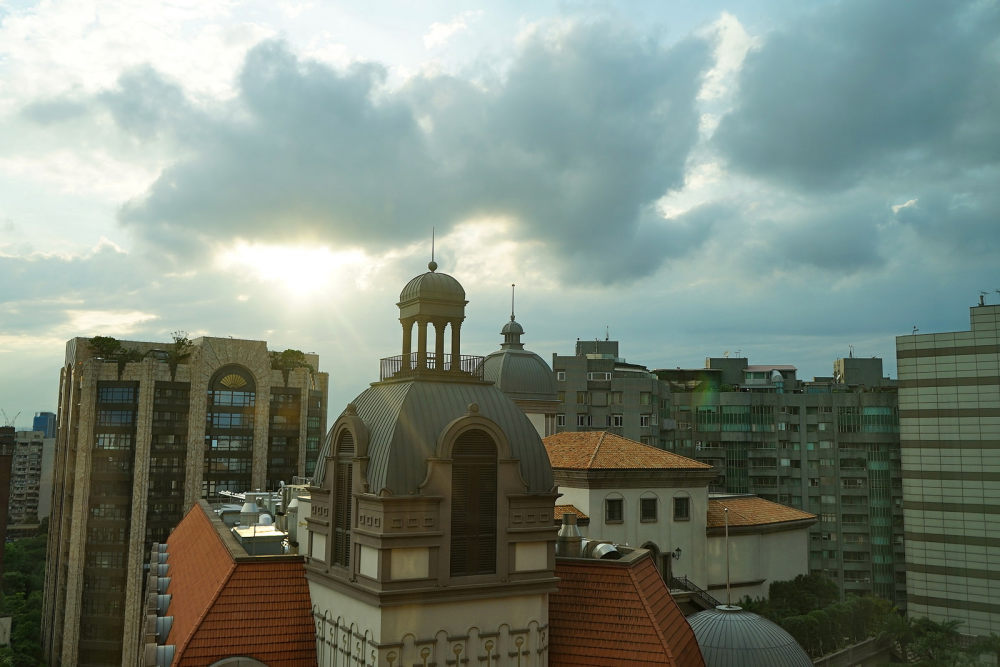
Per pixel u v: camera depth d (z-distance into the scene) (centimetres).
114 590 11381
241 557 3241
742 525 7356
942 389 10788
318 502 3194
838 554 13325
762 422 13925
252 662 2952
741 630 3688
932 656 8475
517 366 8588
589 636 3020
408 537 2636
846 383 16362
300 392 13875
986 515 10269
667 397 14625
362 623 2708
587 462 6569
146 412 11762
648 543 6631
